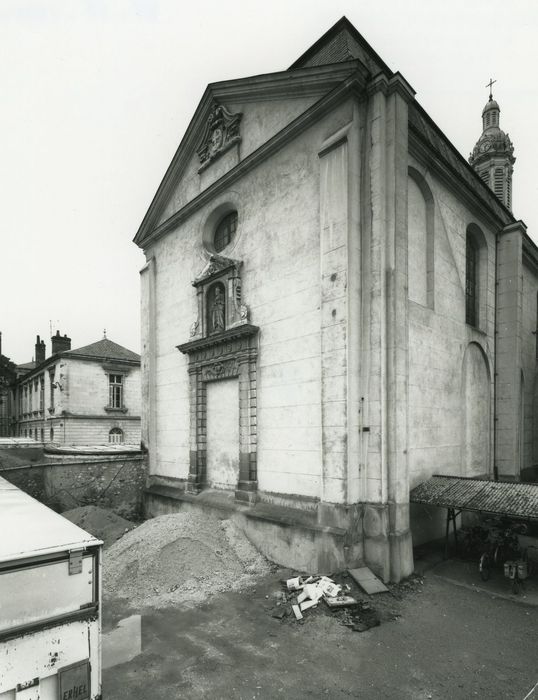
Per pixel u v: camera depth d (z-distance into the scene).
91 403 31.14
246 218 11.49
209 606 7.30
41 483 14.48
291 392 9.67
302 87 10.15
